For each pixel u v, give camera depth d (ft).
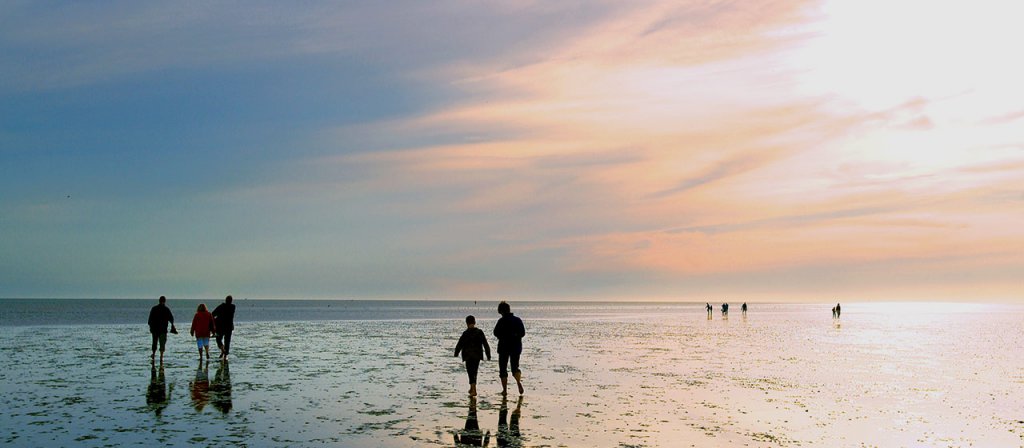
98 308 537.24
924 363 87.61
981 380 70.08
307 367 74.33
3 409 46.09
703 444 38.04
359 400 51.26
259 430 39.88
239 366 74.54
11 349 95.09
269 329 168.55
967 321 281.95
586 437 39.14
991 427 45.01
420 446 36.45
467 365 54.19
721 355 96.07
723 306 317.42
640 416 45.96
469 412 46.60
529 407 48.91
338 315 346.33
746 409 49.62
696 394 56.70
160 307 74.02
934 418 47.73
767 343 124.06
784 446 38.09
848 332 171.53
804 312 484.74
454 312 444.96
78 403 48.67
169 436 37.99
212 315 79.92
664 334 153.38
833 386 63.26
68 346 100.99
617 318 294.46
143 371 68.54
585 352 98.84
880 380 68.44
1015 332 181.47
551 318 294.05
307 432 39.45
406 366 76.43
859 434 41.83
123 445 35.76
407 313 406.00
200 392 54.49
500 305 55.88
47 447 35.17
